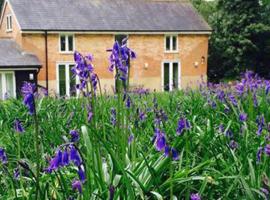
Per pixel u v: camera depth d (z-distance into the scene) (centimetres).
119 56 475
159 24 3778
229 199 411
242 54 4081
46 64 3369
